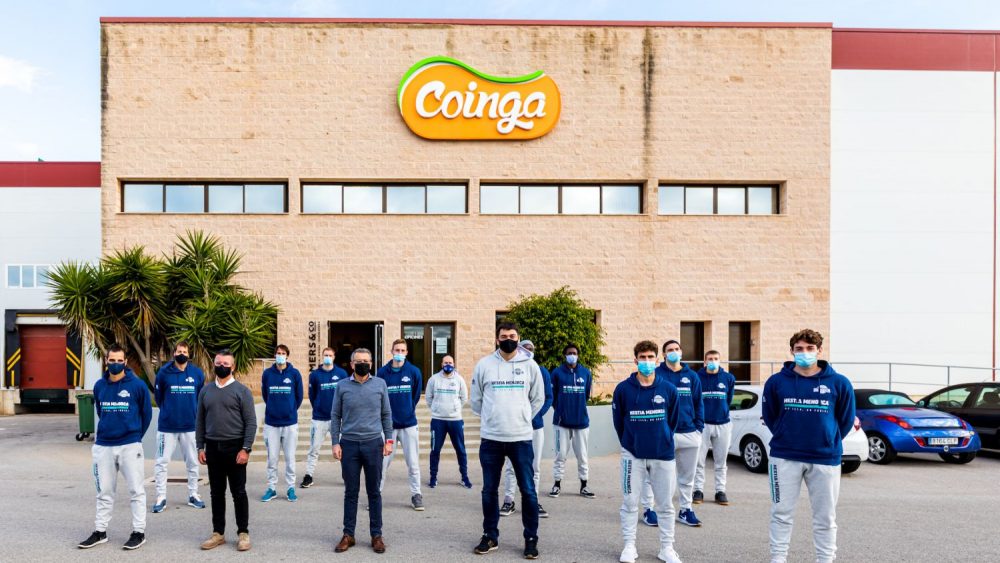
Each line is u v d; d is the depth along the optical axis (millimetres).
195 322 11406
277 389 7730
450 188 14883
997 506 7352
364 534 6211
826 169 14938
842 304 15227
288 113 14391
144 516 5902
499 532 6258
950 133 15547
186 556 5535
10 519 6734
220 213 14367
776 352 14758
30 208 17844
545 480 8898
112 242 14188
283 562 5391
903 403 10844
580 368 8023
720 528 6387
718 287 14812
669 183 15047
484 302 14539
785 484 4836
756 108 14883
